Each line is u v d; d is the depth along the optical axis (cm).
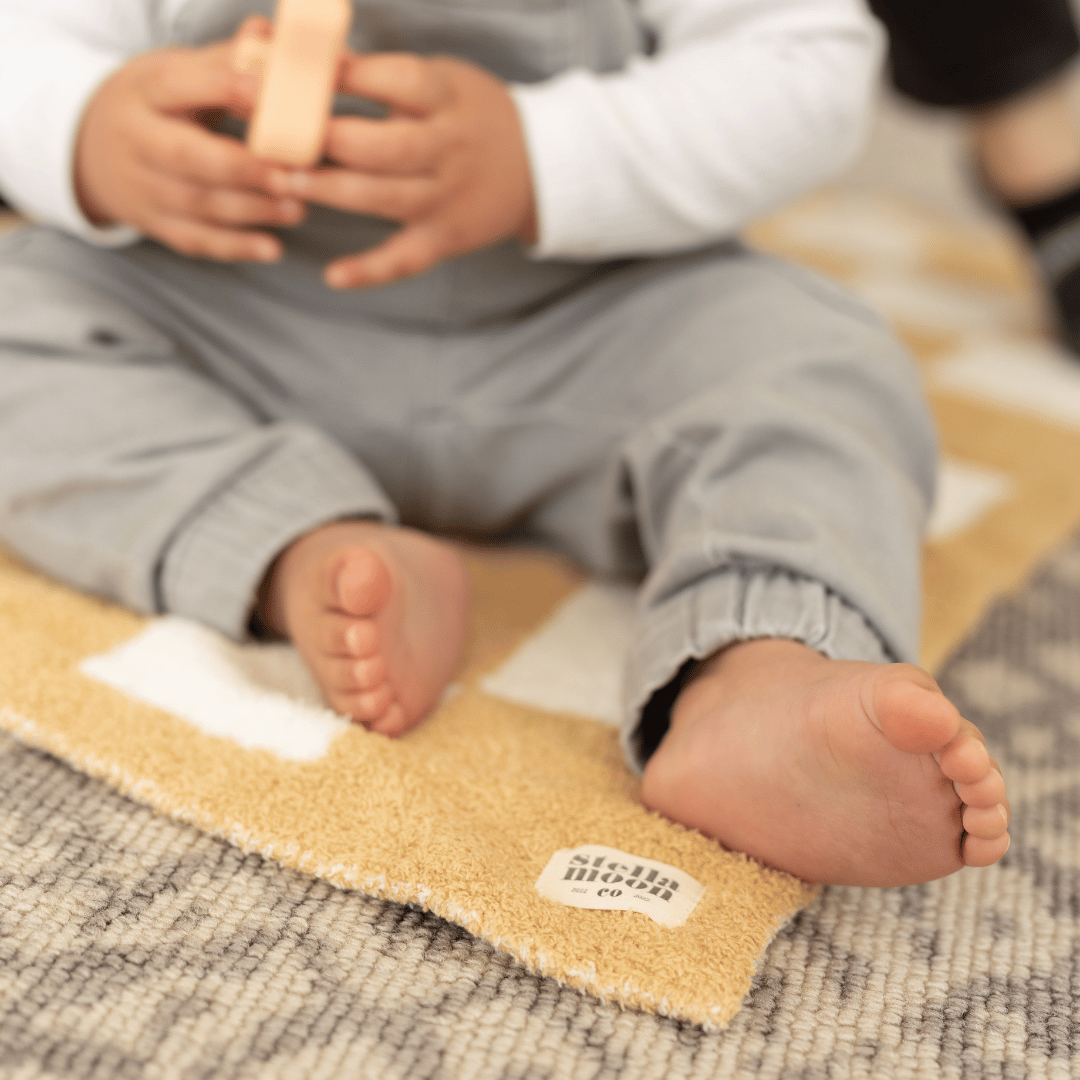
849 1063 39
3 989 39
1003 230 167
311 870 44
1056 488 89
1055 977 44
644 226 66
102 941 41
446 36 66
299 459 60
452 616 56
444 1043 38
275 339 69
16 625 58
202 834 47
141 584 59
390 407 69
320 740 50
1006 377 112
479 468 71
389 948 42
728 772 44
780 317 64
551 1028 39
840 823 42
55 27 66
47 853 46
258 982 40
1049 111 115
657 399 65
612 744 55
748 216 69
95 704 52
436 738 53
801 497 54
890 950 45
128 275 68
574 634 65
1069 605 73
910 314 129
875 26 71
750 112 65
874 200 175
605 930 42
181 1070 36
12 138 62
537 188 62
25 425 61
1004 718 61
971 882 49
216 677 55
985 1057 39
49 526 61
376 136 54
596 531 69
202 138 56
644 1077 38
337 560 48
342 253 69
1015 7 109
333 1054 37
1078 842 52
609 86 64
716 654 51
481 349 70
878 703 38
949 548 77
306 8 50
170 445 60
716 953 41
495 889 43
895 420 63
